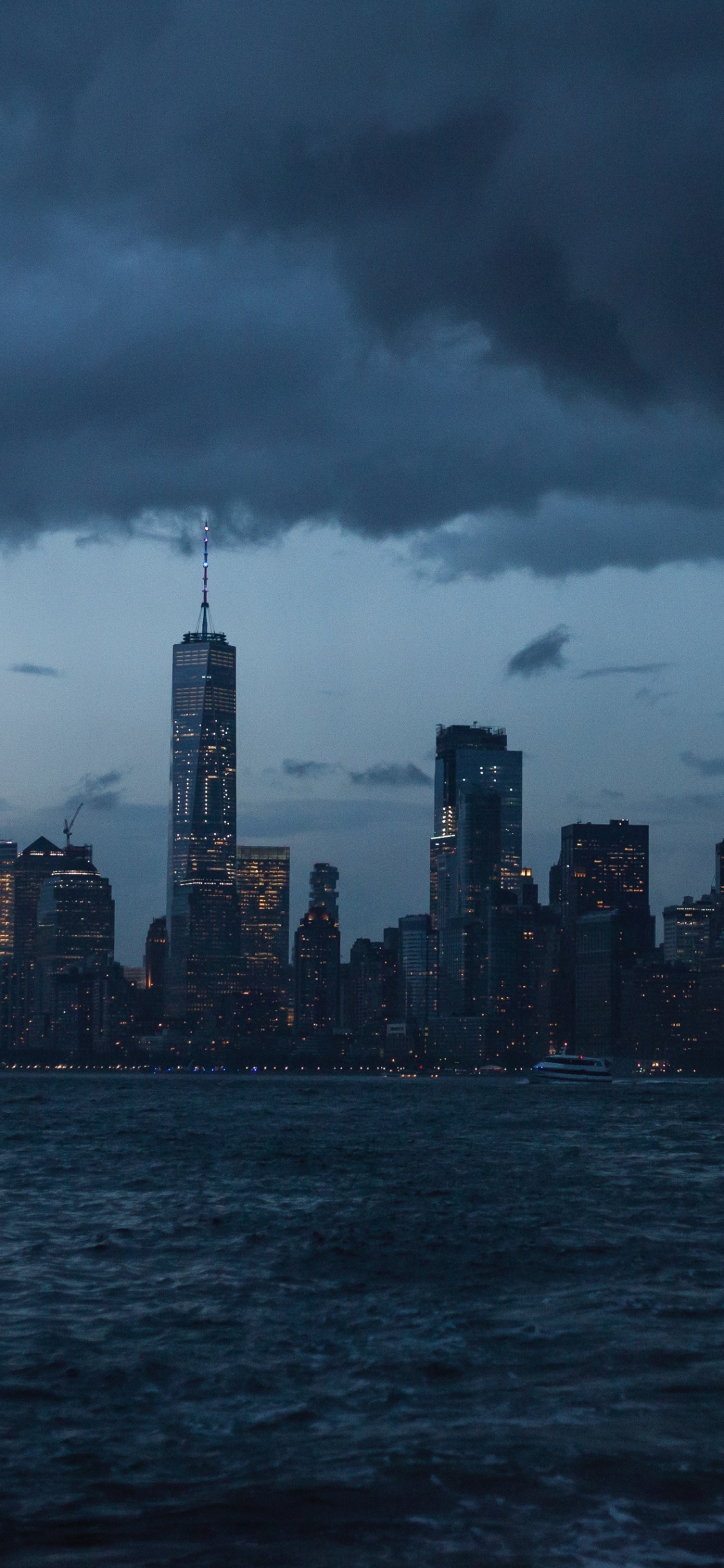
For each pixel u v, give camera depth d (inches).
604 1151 5979.3
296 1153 5644.7
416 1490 1112.2
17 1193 3779.5
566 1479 1136.2
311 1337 1764.3
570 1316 1902.1
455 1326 1829.5
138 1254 2536.9
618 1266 2391.7
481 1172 4633.4
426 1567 949.2
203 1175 4453.7
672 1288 2148.1
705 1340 1723.7
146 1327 1838.1
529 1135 7421.3
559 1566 944.3
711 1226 3024.1
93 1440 1283.2
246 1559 965.2
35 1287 2172.7
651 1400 1406.3
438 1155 5536.4
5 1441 1282.0
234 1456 1222.9
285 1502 1085.8
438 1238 2770.7
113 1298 2065.7
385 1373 1549.0
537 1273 2309.3
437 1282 2217.0
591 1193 3865.7
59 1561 962.1
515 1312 1937.7
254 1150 5821.9
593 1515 1045.8
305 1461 1200.8
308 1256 2512.3
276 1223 3041.3
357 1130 7829.7
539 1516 1046.4
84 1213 3250.5
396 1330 1800.0
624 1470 1159.6
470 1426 1307.8
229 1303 2022.6
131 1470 1183.6
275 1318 1898.4
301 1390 1475.1
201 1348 1699.1
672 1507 1063.0
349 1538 1003.3
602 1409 1369.3
